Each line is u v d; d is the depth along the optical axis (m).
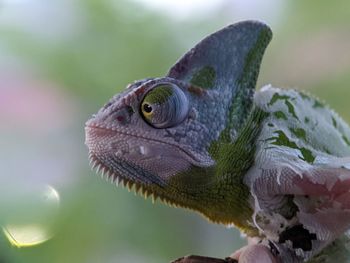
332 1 1.08
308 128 0.68
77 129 1.02
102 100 1.06
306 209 0.67
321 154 0.68
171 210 1.05
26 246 0.70
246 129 0.68
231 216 0.68
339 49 1.07
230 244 1.06
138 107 0.67
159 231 1.04
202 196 0.68
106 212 1.00
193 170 0.67
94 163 0.67
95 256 0.97
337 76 1.06
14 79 1.02
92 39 1.08
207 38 0.68
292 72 1.08
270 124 0.68
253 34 0.69
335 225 0.67
